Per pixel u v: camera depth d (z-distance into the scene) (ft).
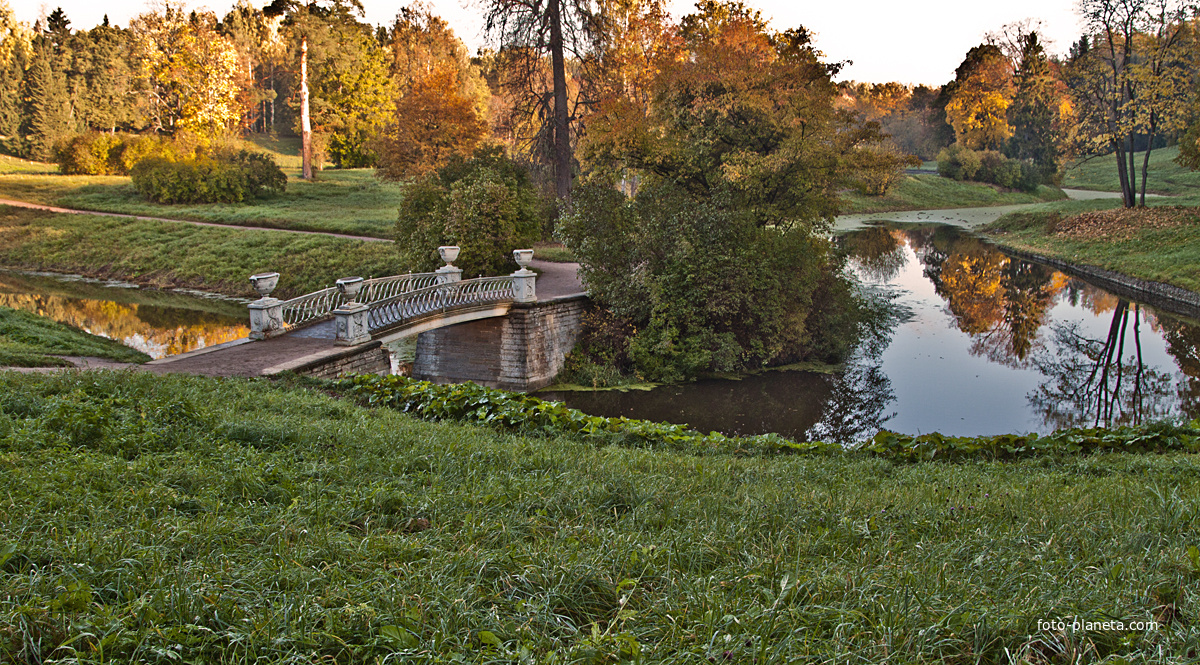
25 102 246.88
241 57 254.27
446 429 31.24
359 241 112.68
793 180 78.33
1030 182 242.37
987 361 70.54
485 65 251.19
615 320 72.69
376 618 11.16
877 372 68.18
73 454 19.70
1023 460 30.83
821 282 76.38
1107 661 10.11
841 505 20.27
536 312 65.72
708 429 53.98
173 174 157.89
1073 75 140.26
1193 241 107.65
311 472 20.36
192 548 13.87
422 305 57.31
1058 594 12.51
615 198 74.84
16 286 106.32
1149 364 67.67
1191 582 13.19
